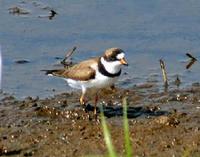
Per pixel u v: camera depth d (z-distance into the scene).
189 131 14.42
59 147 13.88
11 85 17.61
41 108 15.79
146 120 15.19
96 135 14.38
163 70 17.62
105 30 20.88
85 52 19.50
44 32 20.84
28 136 14.45
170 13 21.88
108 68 15.46
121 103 16.27
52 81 17.83
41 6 22.58
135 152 13.57
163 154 13.46
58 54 19.42
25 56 19.36
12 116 15.55
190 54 19.27
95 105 15.64
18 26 21.25
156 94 16.83
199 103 16.16
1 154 13.70
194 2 22.66
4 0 23.03
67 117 15.45
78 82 15.84
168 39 20.25
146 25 21.12
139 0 22.84
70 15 21.94
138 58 19.19
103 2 22.81
